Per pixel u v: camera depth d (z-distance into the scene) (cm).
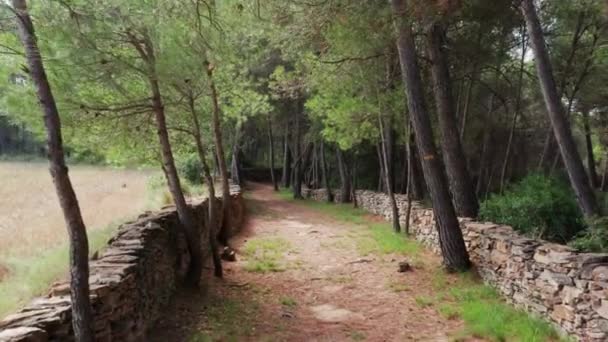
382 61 1043
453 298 603
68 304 319
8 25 334
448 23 915
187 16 489
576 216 691
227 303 601
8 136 3244
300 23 755
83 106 494
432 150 743
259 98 880
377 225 1344
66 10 376
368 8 701
